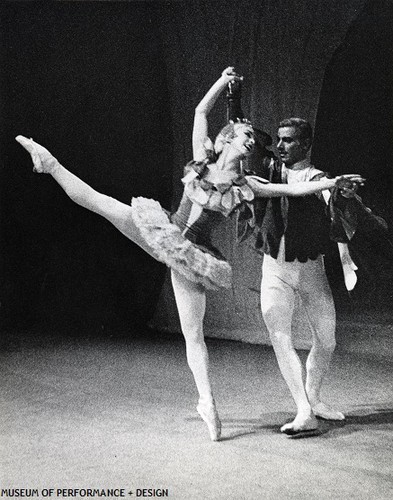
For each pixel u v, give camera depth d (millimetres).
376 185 12125
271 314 5531
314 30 8594
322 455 4922
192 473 4598
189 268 5270
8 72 10820
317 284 5629
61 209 11406
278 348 5508
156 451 5004
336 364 7617
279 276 5539
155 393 6500
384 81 11867
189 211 5465
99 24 10602
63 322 10211
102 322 10211
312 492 4289
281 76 8680
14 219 11328
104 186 11289
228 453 4965
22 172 11258
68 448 5070
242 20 8789
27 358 7938
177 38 9266
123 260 11156
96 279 11328
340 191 5395
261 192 5414
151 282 10883
